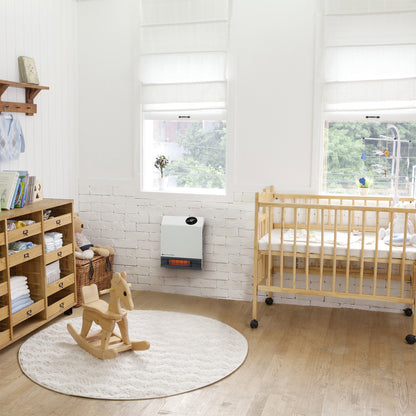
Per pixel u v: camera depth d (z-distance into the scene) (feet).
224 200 13.28
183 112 13.41
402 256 10.68
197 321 11.84
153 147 14.25
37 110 12.50
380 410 8.16
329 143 12.91
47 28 12.69
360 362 9.85
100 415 7.93
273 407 8.20
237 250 13.34
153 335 10.94
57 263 11.53
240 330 11.38
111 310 9.78
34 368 9.36
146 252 14.08
